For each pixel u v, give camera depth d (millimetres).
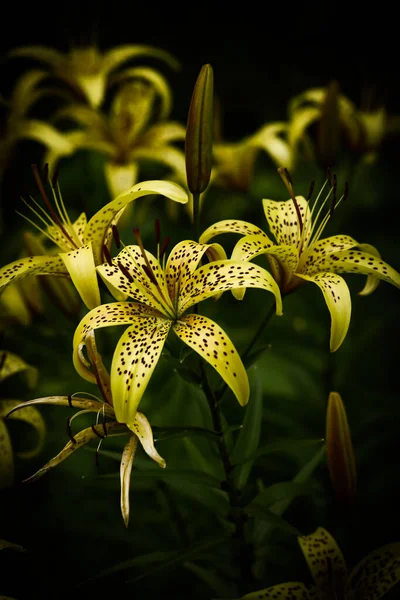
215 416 880
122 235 1187
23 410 996
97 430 847
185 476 900
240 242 846
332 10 2020
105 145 1237
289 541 1083
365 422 1127
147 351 810
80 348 831
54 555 1140
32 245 1001
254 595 883
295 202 891
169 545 1104
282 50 2047
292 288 883
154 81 1308
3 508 1161
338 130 1090
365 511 1120
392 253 1502
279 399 1193
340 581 900
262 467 1147
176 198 816
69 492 1156
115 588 1121
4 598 891
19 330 1104
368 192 1590
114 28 2031
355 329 1302
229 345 804
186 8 2053
